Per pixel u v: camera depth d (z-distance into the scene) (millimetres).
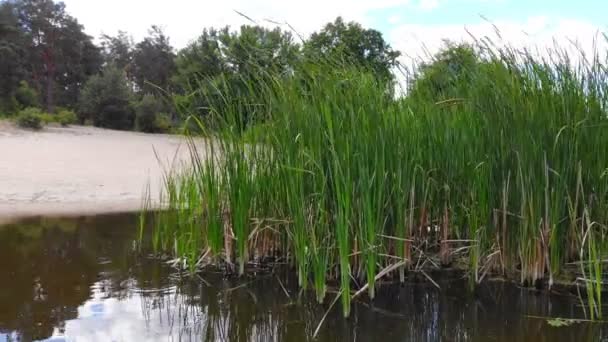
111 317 2914
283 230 3971
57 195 8391
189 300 3260
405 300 3295
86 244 4859
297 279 3736
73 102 48625
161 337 2648
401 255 3480
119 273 3857
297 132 3357
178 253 4238
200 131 4059
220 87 3869
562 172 3217
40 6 49469
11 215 6547
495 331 2795
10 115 27766
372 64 4121
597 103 3324
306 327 2834
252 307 3145
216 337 2672
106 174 11070
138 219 6430
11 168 11008
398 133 3463
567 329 2818
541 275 3438
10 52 34062
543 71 3396
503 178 3420
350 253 3539
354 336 2717
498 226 3568
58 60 50156
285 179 3428
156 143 19875
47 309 3016
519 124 3307
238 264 3947
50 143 17578
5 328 2699
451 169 3812
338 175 3070
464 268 3932
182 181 4461
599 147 3270
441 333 2760
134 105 31125
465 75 3771
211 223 3887
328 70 3518
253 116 3777
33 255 4371
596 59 3371
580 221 3373
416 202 3830
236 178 3787
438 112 3875
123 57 59875
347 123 3211
